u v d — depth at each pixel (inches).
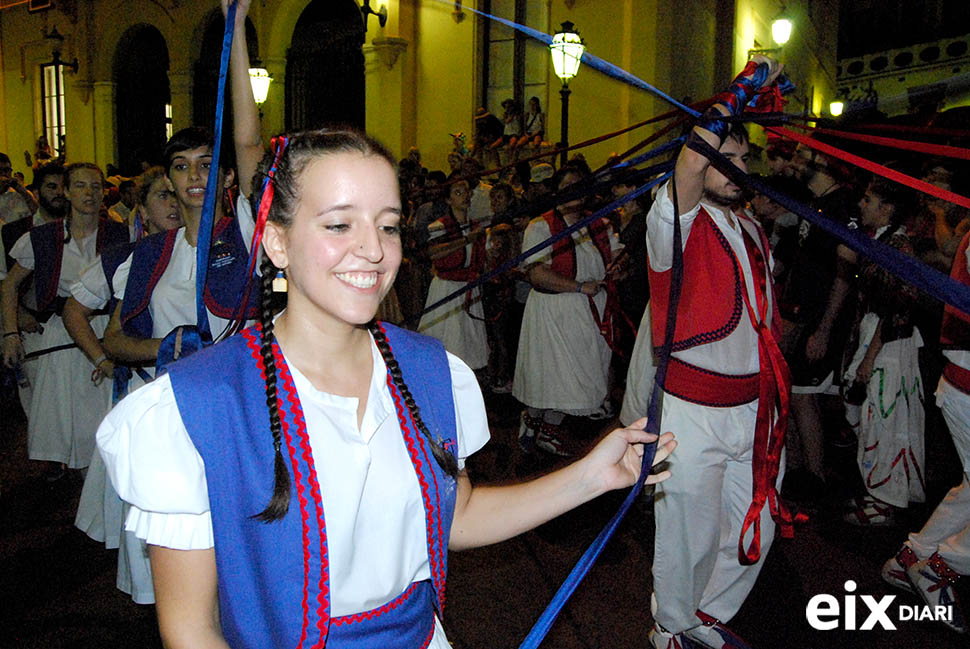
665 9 402.9
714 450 105.4
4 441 229.9
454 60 454.3
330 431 50.2
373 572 51.4
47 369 171.5
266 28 520.4
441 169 463.8
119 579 121.4
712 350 105.1
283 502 47.2
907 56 701.9
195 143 107.5
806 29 732.7
